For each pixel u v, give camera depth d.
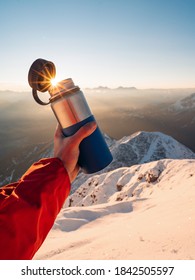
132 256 5.81
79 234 16.27
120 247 7.10
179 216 9.89
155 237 7.09
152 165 58.28
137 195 48.97
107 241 9.02
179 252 5.18
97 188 68.88
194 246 5.36
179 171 47.00
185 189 23.97
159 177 49.84
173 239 6.26
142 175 56.31
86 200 69.38
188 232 6.50
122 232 10.48
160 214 12.73
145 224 10.91
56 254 10.12
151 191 45.59
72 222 20.45
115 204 24.56
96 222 20.45
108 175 73.94
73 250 9.91
